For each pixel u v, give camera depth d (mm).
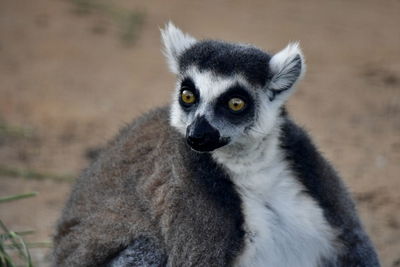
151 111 11594
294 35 22250
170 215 9992
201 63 10578
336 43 21969
